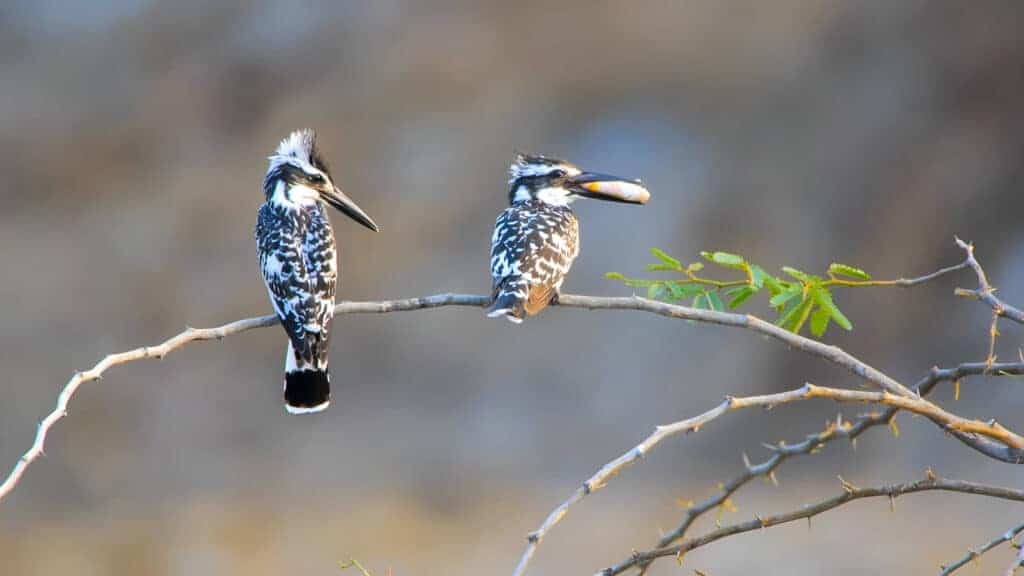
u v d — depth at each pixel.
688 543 3.97
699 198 18.09
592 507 14.17
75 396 16.78
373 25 19.19
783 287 4.59
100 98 19.20
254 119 19.17
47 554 13.90
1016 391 15.55
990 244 17.45
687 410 16.14
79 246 18.38
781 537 12.73
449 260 18.08
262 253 6.13
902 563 11.95
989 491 3.82
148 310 18.02
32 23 19.28
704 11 18.70
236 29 19.34
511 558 13.02
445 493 14.85
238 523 14.35
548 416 16.38
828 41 18.73
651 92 18.91
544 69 19.02
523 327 17.08
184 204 18.64
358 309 5.04
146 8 19.28
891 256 17.58
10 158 18.86
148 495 15.23
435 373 17.02
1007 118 18.03
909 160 18.06
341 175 18.67
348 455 15.86
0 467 15.88
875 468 14.36
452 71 18.97
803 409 15.91
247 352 17.41
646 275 17.31
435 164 18.61
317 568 13.10
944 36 18.47
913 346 16.73
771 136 18.44
